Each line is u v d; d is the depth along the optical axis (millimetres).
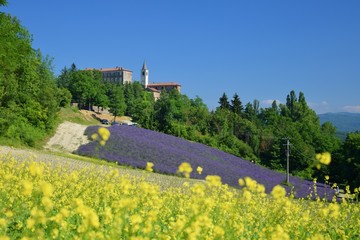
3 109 34625
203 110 82188
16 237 5492
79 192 8500
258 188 5703
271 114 111062
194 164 34438
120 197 7875
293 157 60094
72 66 137125
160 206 7344
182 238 4969
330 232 8008
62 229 5074
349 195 9344
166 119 70938
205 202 5387
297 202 11578
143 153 35062
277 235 5164
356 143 46562
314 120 136875
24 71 45062
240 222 7031
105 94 106688
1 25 25672
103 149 34375
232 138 65938
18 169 10461
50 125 42156
